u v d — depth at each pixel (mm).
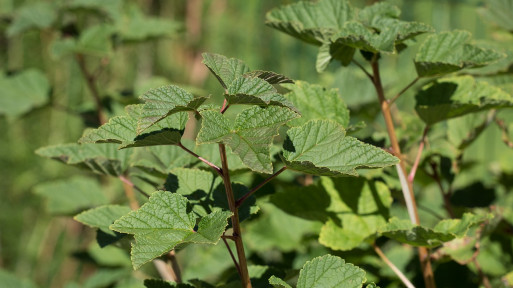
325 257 909
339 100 1036
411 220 1024
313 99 1038
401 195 1118
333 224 1058
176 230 879
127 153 1073
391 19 1017
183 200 892
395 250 1238
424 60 1013
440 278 1209
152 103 853
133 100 1477
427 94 1079
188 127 1758
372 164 894
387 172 1133
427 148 1154
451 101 1066
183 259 1661
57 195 1413
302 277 903
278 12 1062
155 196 889
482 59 993
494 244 1240
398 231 979
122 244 984
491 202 1193
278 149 1075
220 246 1272
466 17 1949
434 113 1034
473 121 1144
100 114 1505
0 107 1556
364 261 1217
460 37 1011
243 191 954
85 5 1468
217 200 949
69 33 1541
